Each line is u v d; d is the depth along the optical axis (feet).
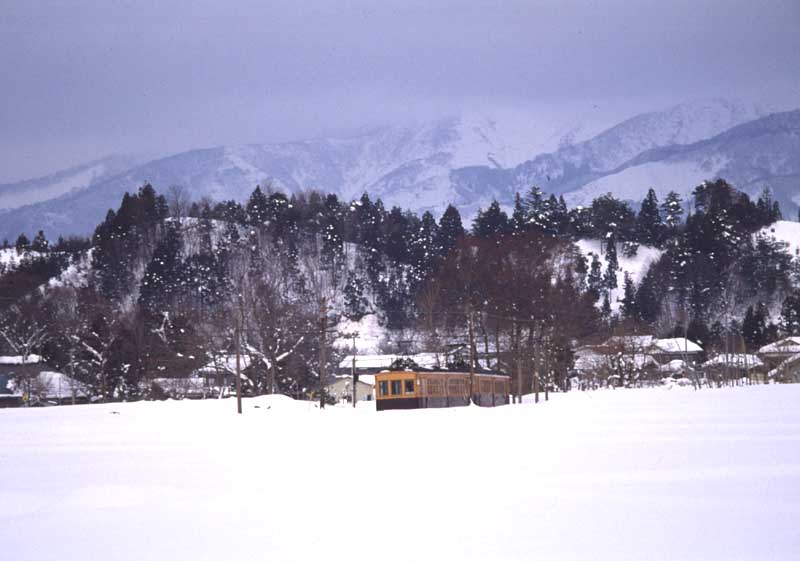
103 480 118.83
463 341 524.52
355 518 90.27
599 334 570.87
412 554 76.64
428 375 337.72
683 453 134.62
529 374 461.78
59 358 456.04
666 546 77.56
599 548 77.30
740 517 87.61
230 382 458.50
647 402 297.74
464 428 194.29
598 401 324.60
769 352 610.24
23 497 107.65
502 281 482.28
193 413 276.00
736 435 160.97
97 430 206.39
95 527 89.92
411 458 134.82
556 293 493.36
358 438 172.24
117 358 408.67
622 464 123.75
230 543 81.76
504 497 99.60
